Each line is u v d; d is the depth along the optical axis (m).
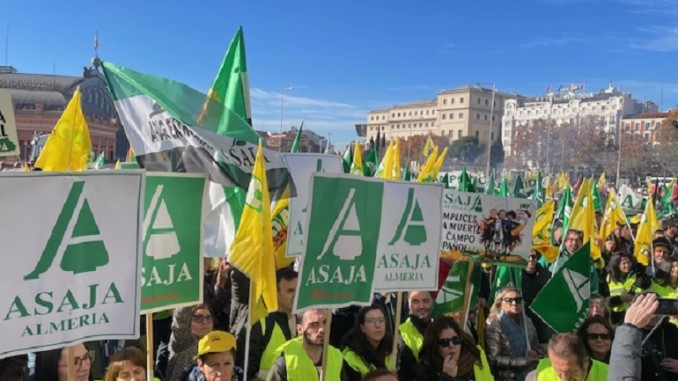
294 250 5.61
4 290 3.13
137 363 4.06
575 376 4.20
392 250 4.96
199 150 4.56
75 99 4.27
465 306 6.05
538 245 8.21
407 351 5.20
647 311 3.41
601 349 5.15
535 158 75.81
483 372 5.15
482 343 6.41
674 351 5.07
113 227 3.49
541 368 4.59
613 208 11.63
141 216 3.58
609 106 112.44
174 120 4.55
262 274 4.08
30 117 63.00
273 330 5.04
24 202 3.20
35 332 3.23
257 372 4.87
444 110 125.75
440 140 101.56
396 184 4.98
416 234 5.09
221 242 4.85
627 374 3.30
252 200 4.08
